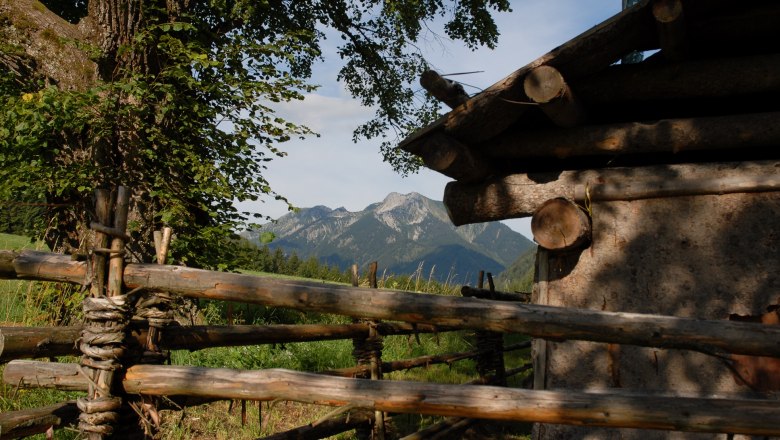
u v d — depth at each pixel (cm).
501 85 346
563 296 375
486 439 587
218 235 898
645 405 205
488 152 399
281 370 239
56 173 793
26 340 227
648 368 349
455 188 412
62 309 693
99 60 893
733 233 346
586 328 211
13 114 752
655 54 371
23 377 248
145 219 870
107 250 242
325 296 234
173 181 895
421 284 1349
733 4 326
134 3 902
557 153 387
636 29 329
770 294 334
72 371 245
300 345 840
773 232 339
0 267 256
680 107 420
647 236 362
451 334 1134
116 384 242
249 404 598
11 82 893
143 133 880
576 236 359
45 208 861
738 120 346
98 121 809
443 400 220
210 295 243
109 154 874
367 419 418
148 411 245
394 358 935
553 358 370
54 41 914
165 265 251
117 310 238
